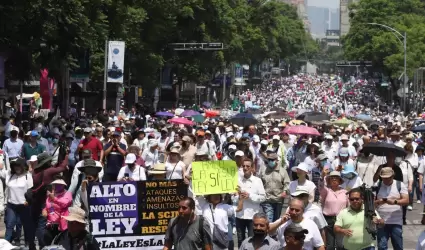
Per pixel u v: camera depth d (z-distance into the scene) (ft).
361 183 55.88
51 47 117.80
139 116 166.40
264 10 407.44
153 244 48.52
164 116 152.66
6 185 57.57
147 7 195.52
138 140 90.17
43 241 51.21
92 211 48.11
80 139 83.92
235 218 53.78
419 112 294.46
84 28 116.98
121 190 48.24
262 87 634.43
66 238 38.06
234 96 426.51
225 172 48.49
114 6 163.43
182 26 238.48
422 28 364.79
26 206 56.39
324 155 71.67
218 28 254.88
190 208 39.75
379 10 442.91
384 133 104.22
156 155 81.20
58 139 92.17
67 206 50.24
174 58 235.40
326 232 51.08
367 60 426.10
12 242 59.36
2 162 66.33
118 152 75.20
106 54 140.87
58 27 114.11
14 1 105.60
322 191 51.80
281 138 97.81
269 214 60.03
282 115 168.76
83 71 155.12
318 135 98.68
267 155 60.44
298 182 53.21
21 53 120.37
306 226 40.16
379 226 47.26
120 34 168.55
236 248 60.23
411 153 87.92
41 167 54.75
